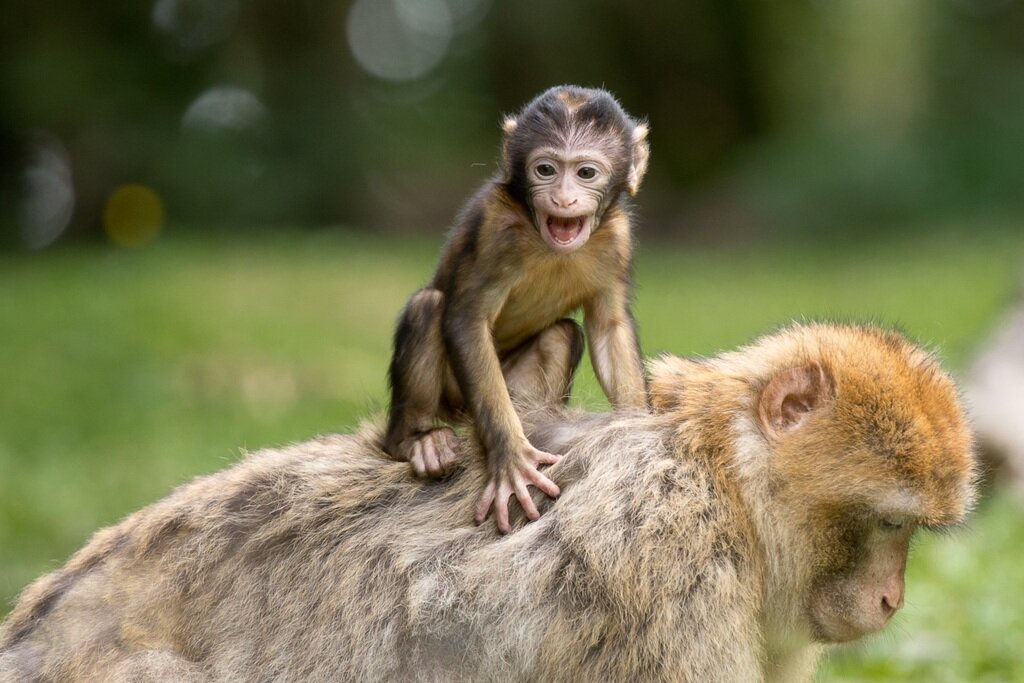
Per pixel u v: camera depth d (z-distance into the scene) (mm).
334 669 6680
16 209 36875
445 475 7043
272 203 37000
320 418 17547
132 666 6684
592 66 41594
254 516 7008
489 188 7531
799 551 6730
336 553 6832
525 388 7625
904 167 37375
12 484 14586
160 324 22172
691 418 6844
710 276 30141
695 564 6477
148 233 36188
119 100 36188
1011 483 13750
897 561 6773
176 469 15117
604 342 7672
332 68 38625
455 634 6590
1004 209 36969
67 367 19844
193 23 37656
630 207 7977
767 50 40875
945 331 21391
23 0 35500
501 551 6625
